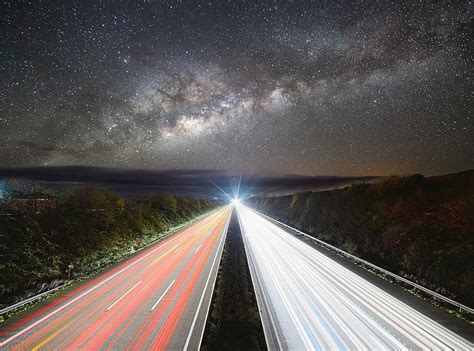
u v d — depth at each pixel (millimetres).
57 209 29500
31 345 11508
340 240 32844
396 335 12328
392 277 20453
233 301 16547
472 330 12703
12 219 23938
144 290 18141
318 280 20125
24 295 16672
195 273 22016
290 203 70000
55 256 22984
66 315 14344
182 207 73250
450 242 20562
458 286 16578
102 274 22234
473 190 27125
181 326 13102
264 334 12555
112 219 35844
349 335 12352
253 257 27531
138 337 12078
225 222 60969
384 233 26891
